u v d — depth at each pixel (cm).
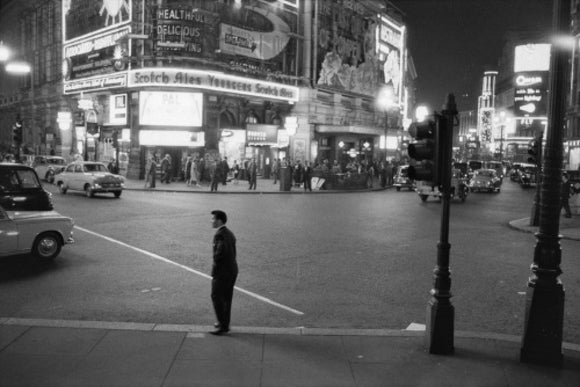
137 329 688
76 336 657
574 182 2362
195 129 3694
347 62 5388
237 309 821
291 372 559
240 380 536
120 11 3831
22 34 5725
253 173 3247
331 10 5056
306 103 4662
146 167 3425
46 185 3100
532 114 10469
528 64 10456
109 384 521
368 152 5750
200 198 2627
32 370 552
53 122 5138
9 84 6312
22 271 1043
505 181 6250
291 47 4597
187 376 543
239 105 4141
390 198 3062
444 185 615
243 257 1210
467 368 577
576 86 5578
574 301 903
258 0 4150
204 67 3688
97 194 2716
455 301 885
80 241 1366
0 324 697
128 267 1088
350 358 600
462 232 1716
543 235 596
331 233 1602
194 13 3616
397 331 697
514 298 909
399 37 6950
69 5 4503
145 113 3641
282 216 1983
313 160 4766
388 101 4378
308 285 973
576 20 5612
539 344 588
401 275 1065
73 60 4450
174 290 920
